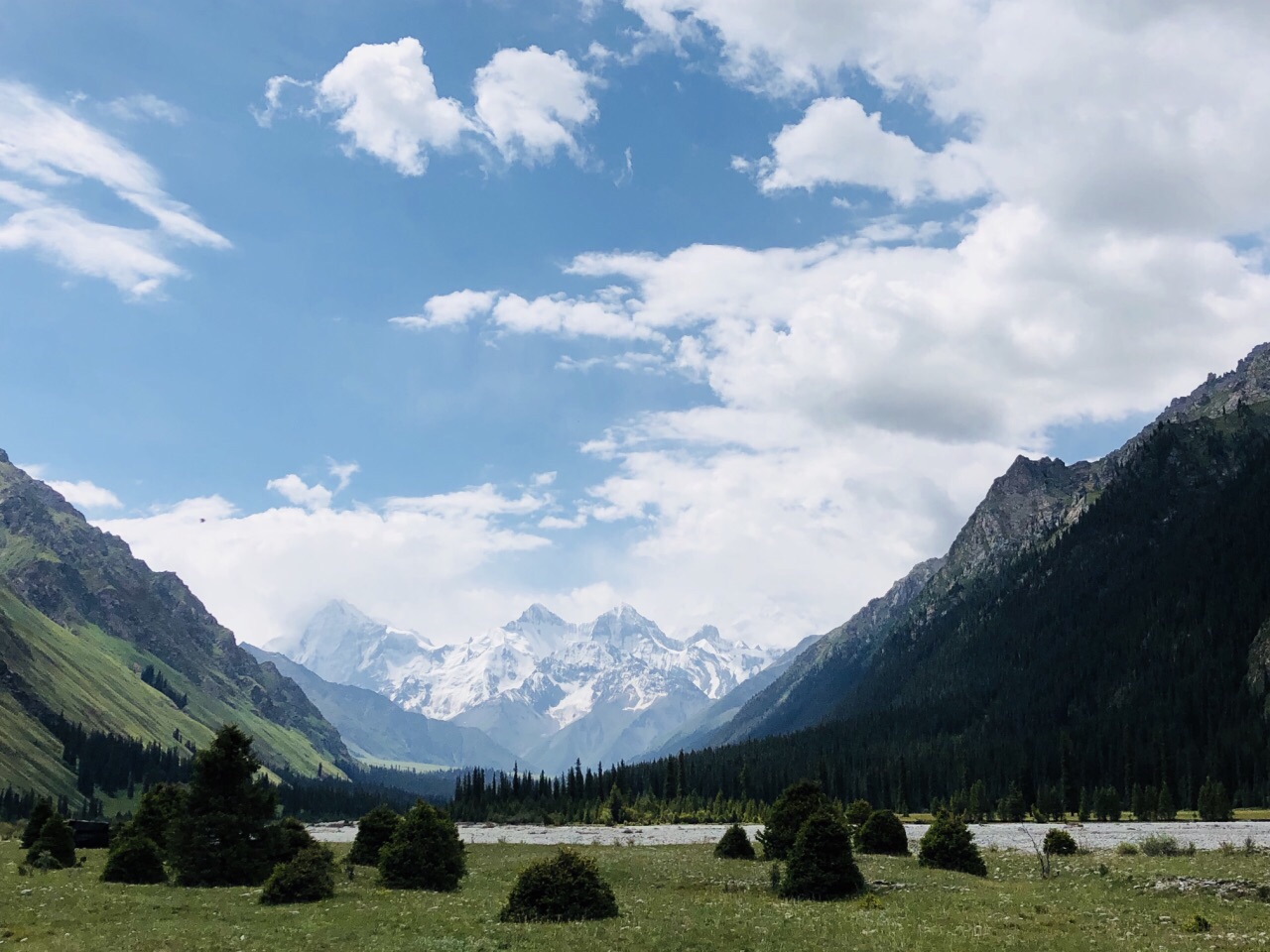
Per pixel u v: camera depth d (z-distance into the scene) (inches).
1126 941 1531.7
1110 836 4360.2
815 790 3184.1
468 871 2923.2
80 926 1722.4
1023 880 2440.9
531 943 1579.7
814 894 2154.3
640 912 1924.2
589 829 6717.5
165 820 2893.7
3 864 2925.7
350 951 1512.1
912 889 2231.8
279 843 2618.1
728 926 1716.3
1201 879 2176.4
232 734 2608.3
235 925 1758.1
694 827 6958.7
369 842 2974.9
